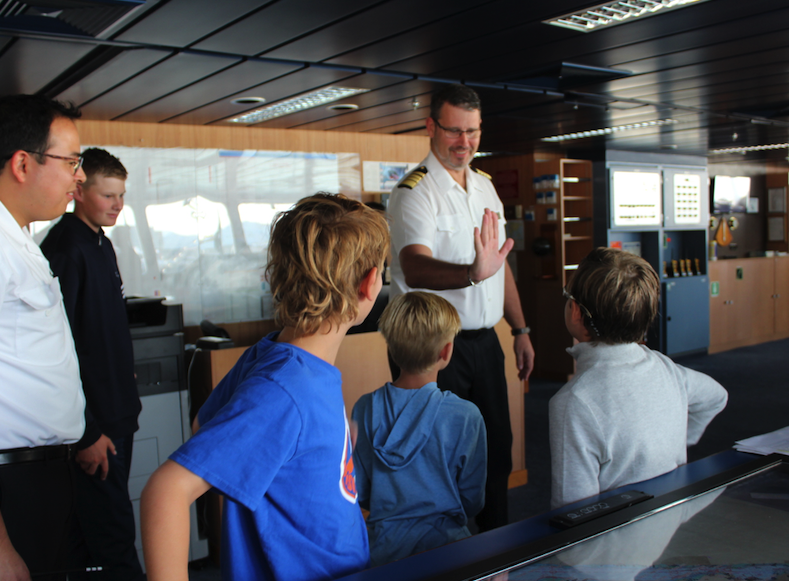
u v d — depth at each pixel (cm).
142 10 214
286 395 78
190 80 311
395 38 261
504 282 235
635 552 77
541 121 487
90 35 236
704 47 292
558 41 276
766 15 248
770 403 536
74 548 216
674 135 584
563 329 660
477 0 220
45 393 138
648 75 345
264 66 292
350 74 315
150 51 259
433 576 70
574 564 75
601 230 691
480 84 352
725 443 430
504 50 287
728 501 94
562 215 656
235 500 73
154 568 68
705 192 783
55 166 138
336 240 83
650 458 124
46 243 211
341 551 85
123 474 223
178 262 445
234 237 466
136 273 430
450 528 153
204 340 298
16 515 133
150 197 434
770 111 470
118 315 223
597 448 123
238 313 469
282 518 81
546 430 486
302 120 445
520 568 74
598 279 127
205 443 73
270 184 479
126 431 221
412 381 163
